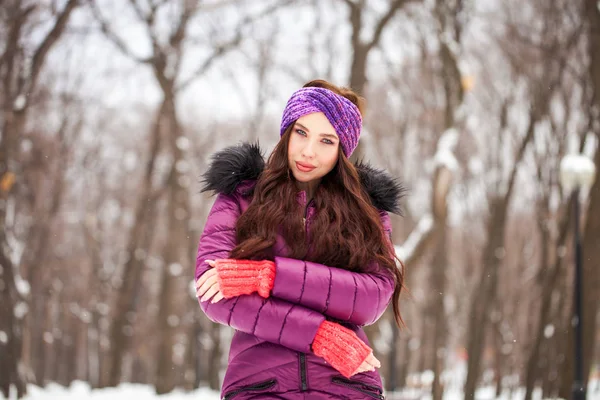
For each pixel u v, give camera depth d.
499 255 27.55
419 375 23.97
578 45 23.52
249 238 2.40
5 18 17.58
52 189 28.31
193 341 34.78
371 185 2.68
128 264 26.72
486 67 31.25
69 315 39.19
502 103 30.44
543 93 26.25
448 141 20.28
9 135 17.67
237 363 2.39
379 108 34.62
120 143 41.00
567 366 16.91
